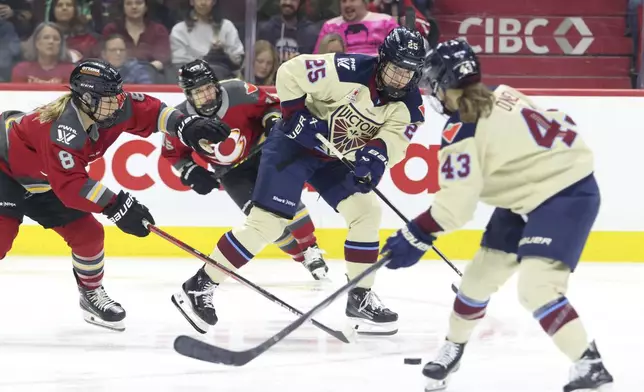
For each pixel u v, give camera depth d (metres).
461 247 15.93
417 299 12.84
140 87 15.98
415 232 7.71
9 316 11.52
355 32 16.94
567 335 7.45
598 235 15.82
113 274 14.41
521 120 7.46
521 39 18.91
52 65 16.78
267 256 16.22
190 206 15.80
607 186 15.73
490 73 18.91
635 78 18.53
